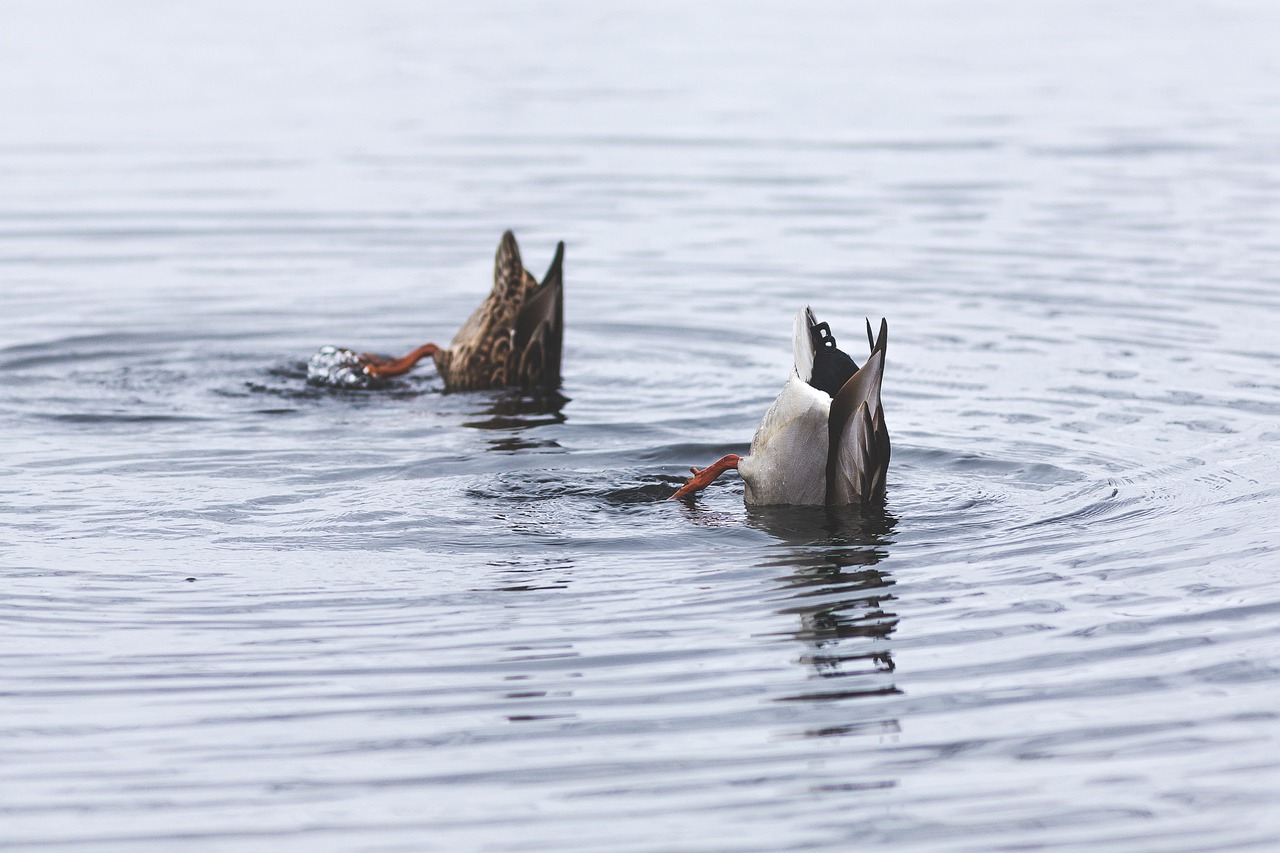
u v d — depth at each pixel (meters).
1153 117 30.28
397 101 32.44
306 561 10.41
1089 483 11.86
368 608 9.58
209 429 13.83
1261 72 35.78
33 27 42.47
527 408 14.71
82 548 10.59
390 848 6.95
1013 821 7.14
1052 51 39.56
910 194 23.94
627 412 14.45
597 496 11.95
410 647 9.00
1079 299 18.03
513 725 8.07
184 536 10.88
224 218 22.59
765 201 23.62
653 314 18.08
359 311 18.42
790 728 8.02
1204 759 7.65
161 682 8.55
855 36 42.69
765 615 9.46
